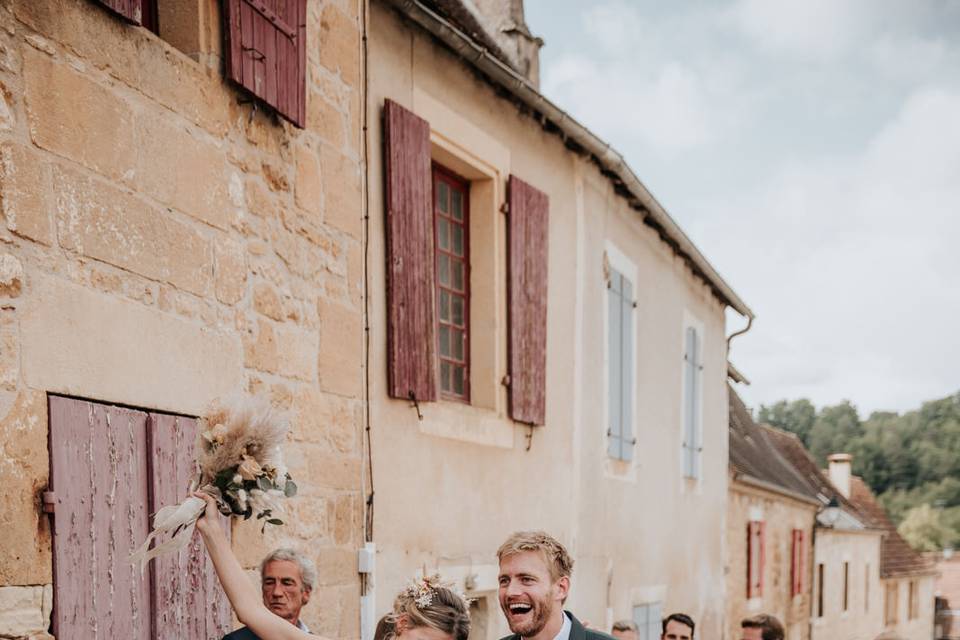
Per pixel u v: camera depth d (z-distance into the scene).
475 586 7.08
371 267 5.68
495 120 7.70
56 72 3.36
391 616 3.78
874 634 27.14
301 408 4.84
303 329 4.88
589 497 9.35
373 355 5.97
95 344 3.48
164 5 4.21
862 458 87.38
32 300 3.22
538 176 8.43
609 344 9.95
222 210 4.26
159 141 3.86
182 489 3.89
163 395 3.84
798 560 20.28
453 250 7.46
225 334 4.25
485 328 7.55
